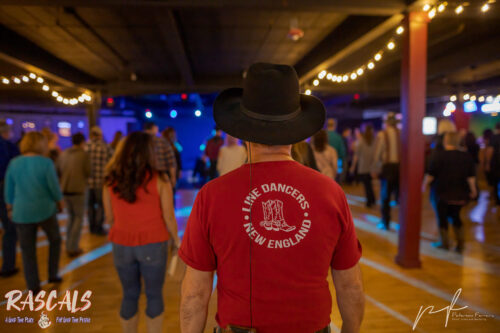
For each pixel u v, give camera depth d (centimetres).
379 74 998
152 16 535
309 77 834
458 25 588
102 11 514
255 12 523
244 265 84
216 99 99
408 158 354
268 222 84
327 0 343
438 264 368
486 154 725
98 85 978
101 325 250
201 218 88
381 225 515
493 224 539
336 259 95
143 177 192
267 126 91
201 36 648
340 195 91
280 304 83
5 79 652
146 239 193
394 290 306
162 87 1004
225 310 86
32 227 292
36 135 290
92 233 497
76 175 396
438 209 409
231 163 418
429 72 890
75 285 320
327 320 88
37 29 589
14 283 325
